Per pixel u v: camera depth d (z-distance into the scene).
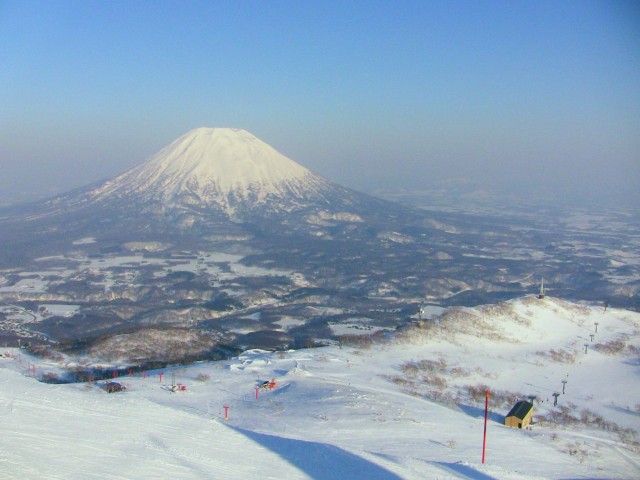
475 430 50.66
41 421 38.94
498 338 88.00
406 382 65.12
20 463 31.42
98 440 36.84
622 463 46.06
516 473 39.19
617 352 87.12
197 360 77.56
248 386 59.81
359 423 49.09
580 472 42.38
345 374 66.81
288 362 70.94
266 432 45.25
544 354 83.56
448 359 76.88
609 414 63.25
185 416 44.88
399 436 46.59
